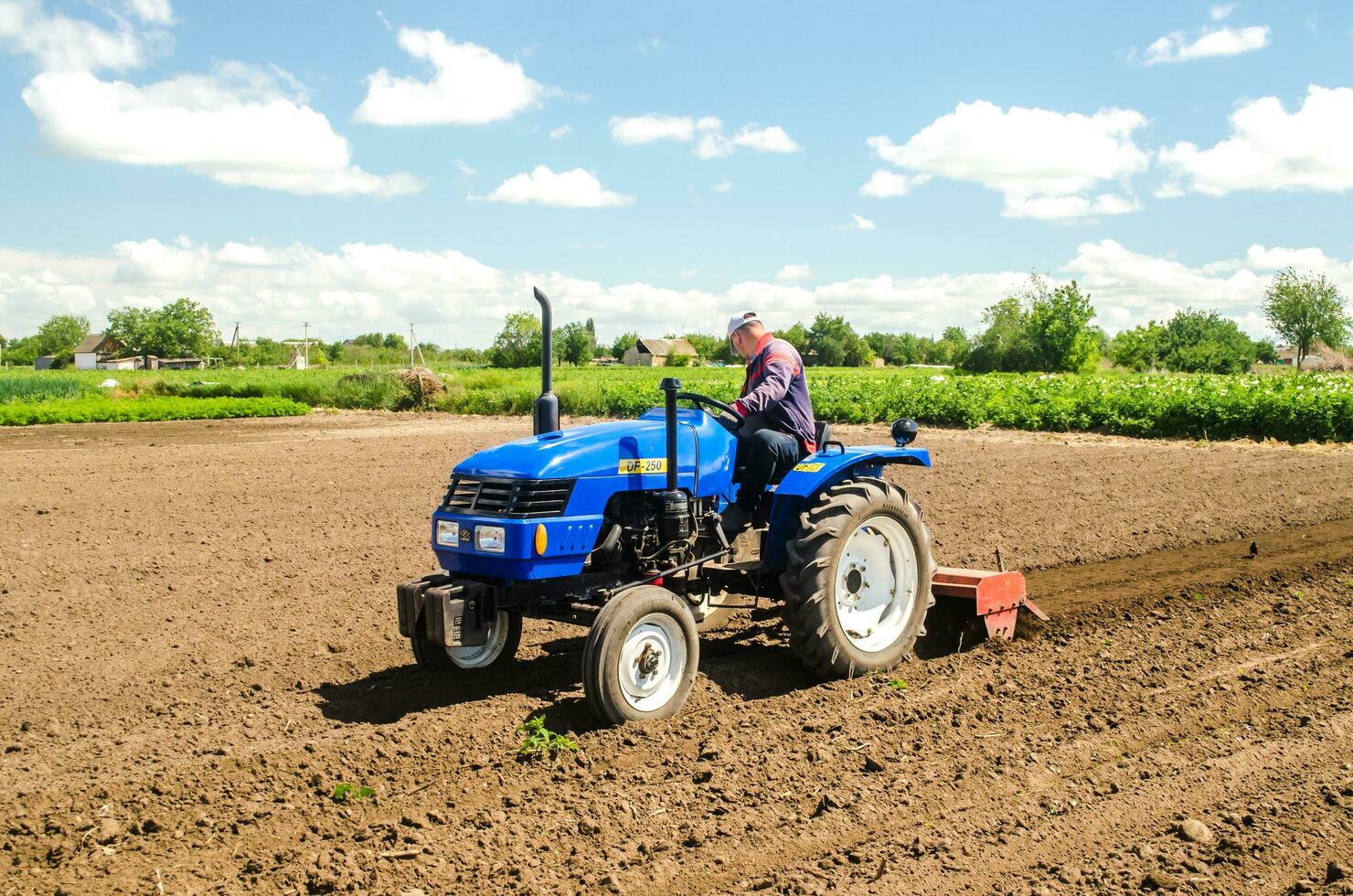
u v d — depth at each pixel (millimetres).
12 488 12945
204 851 3686
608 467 5055
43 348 147250
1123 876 3385
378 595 7508
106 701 5348
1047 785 4129
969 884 3344
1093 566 8398
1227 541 9312
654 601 4836
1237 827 3732
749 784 4168
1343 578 7703
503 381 36000
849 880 3383
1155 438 19516
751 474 5691
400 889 3367
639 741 4602
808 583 5254
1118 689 5328
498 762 4410
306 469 14867
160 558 8805
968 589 6008
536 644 6230
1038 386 23906
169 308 117938
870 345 128875
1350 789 4020
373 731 4781
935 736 4672
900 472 14008
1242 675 5508
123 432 22859
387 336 130375
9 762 4535
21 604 7293
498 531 4820
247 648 6238
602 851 3613
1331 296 51062
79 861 3615
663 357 116250
